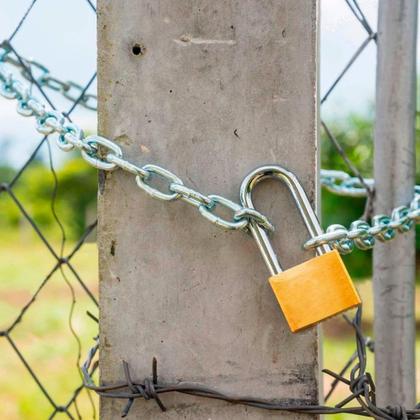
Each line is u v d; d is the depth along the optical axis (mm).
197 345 1141
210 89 1112
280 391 1132
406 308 1368
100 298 1154
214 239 1125
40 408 4449
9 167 11094
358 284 4828
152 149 1122
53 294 7629
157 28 1113
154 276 1141
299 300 1033
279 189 1105
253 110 1108
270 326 1127
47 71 1524
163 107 1118
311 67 1101
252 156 1112
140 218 1135
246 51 1104
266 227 1065
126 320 1151
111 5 1118
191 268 1133
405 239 1361
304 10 1098
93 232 1575
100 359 1162
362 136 4230
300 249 1104
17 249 10688
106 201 1139
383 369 1384
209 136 1115
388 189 1376
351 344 5066
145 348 1150
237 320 1131
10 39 1381
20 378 5004
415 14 1354
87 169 10891
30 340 6027
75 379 4938
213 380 1141
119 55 1120
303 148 1106
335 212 4648
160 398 1152
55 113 1089
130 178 1130
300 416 1132
